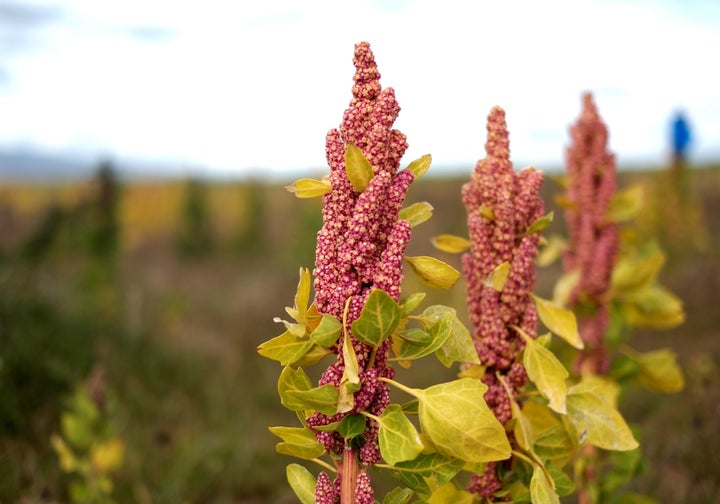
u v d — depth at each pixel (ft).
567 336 6.99
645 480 13.55
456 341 5.97
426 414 5.11
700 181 139.03
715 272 35.17
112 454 14.25
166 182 196.85
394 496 5.68
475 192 7.43
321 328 4.97
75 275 32.86
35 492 13.83
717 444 13.93
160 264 80.33
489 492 6.74
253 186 90.38
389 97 5.35
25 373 18.76
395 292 5.19
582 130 12.03
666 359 11.03
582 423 6.79
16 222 86.89
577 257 12.07
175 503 15.98
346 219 5.37
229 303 42.27
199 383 25.38
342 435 5.15
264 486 18.22
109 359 23.09
